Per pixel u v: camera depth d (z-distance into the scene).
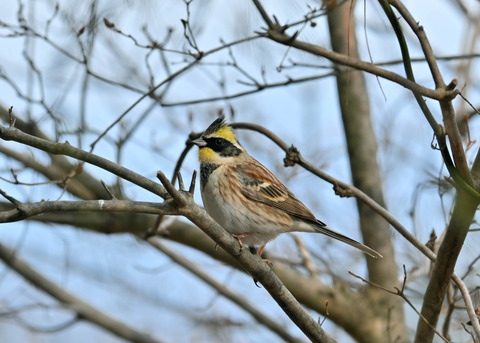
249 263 9.75
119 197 15.55
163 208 9.06
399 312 15.30
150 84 13.49
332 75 13.70
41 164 15.05
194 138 13.69
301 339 16.27
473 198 9.37
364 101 16.62
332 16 16.06
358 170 16.20
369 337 15.16
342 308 15.38
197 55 11.99
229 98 13.59
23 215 8.38
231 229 12.62
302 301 15.68
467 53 15.80
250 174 12.65
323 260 16.02
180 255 16.80
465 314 14.52
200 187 12.89
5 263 16.94
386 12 9.90
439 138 9.62
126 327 17.19
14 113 15.45
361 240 16.16
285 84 13.55
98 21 13.41
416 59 14.08
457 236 9.63
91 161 8.96
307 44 10.79
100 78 13.13
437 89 9.46
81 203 8.67
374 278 15.53
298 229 12.92
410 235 11.64
